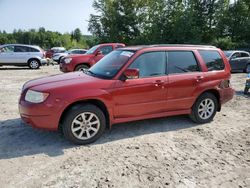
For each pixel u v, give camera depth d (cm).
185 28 4059
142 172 403
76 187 362
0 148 475
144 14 4972
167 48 573
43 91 467
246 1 4378
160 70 557
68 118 476
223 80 632
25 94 491
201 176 396
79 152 465
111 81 505
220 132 577
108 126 520
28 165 417
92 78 516
